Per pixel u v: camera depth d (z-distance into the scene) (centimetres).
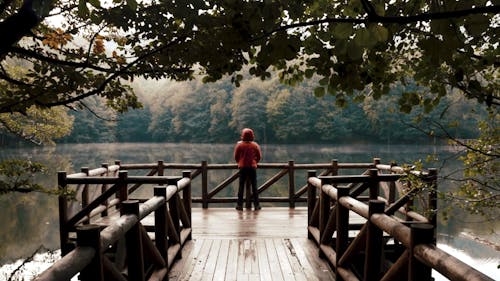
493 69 219
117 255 277
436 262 167
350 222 519
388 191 585
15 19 127
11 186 258
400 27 172
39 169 267
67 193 276
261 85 6369
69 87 233
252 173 685
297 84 226
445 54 109
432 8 112
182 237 449
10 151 3625
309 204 500
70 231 467
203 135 6844
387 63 214
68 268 156
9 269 655
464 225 906
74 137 6344
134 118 7444
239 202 689
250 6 149
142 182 454
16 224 1029
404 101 215
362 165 700
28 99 227
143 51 231
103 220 531
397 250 477
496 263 666
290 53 145
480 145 294
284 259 420
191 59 206
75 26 254
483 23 104
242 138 692
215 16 203
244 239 501
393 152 4009
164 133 7225
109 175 626
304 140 5753
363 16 145
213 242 487
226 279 364
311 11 176
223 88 7225
